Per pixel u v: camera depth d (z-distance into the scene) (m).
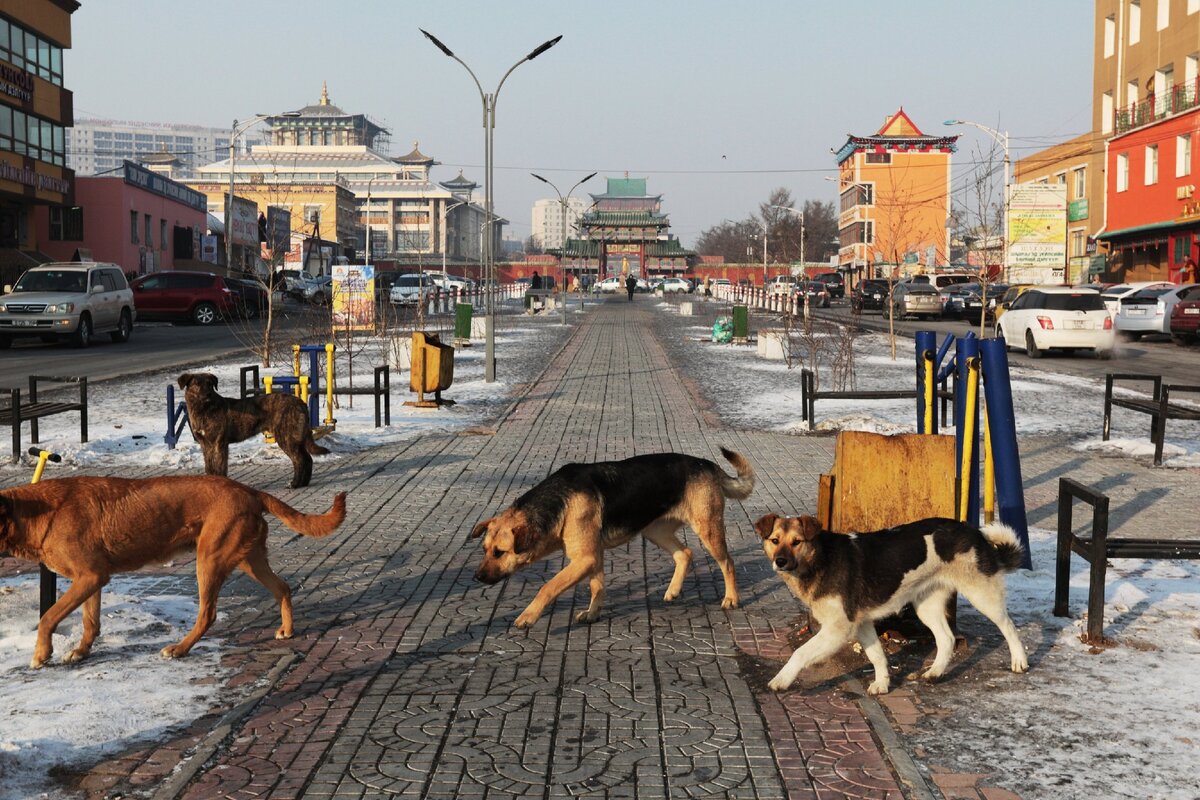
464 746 5.38
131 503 6.57
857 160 98.31
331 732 5.56
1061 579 7.45
